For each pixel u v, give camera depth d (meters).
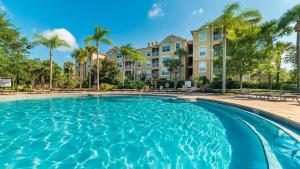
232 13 20.39
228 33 21.59
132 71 50.44
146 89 30.70
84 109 12.52
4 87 22.11
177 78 40.41
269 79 25.70
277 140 5.33
